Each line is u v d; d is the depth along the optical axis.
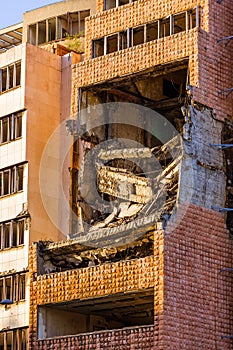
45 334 62.84
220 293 59.38
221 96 62.22
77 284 61.16
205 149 60.59
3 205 68.94
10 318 66.62
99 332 59.06
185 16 63.53
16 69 70.25
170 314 56.44
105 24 66.81
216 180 60.91
